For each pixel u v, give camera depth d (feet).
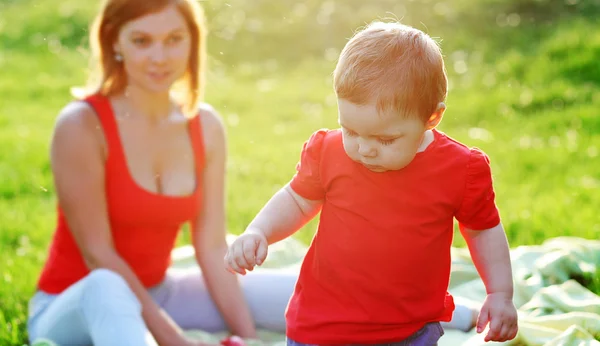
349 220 6.73
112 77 9.43
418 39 6.24
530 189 17.40
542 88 26.40
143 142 9.51
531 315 10.03
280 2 35.96
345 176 6.74
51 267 9.80
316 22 34.32
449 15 32.99
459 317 9.93
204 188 10.24
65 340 9.16
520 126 23.25
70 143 9.18
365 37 6.24
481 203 6.69
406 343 6.85
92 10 35.55
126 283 9.09
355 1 35.58
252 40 33.12
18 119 24.82
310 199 7.02
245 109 26.84
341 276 6.76
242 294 10.36
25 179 18.88
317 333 6.88
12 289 12.21
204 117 10.14
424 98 6.14
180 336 9.43
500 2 33.65
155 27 9.00
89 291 8.74
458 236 14.48
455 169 6.63
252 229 6.91
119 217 9.53
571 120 23.15
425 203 6.61
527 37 30.91
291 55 32.45
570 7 33.04
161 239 9.94
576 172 18.56
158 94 9.50
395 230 6.62
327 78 30.01
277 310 10.47
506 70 28.19
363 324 6.77
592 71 27.25
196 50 9.71
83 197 9.25
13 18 35.55
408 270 6.66
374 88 6.03
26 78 29.60
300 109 26.68
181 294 10.40
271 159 21.01
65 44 33.06
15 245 14.93
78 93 9.93
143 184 9.53
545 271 11.16
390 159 6.29
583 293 10.46
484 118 24.34
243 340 9.94
